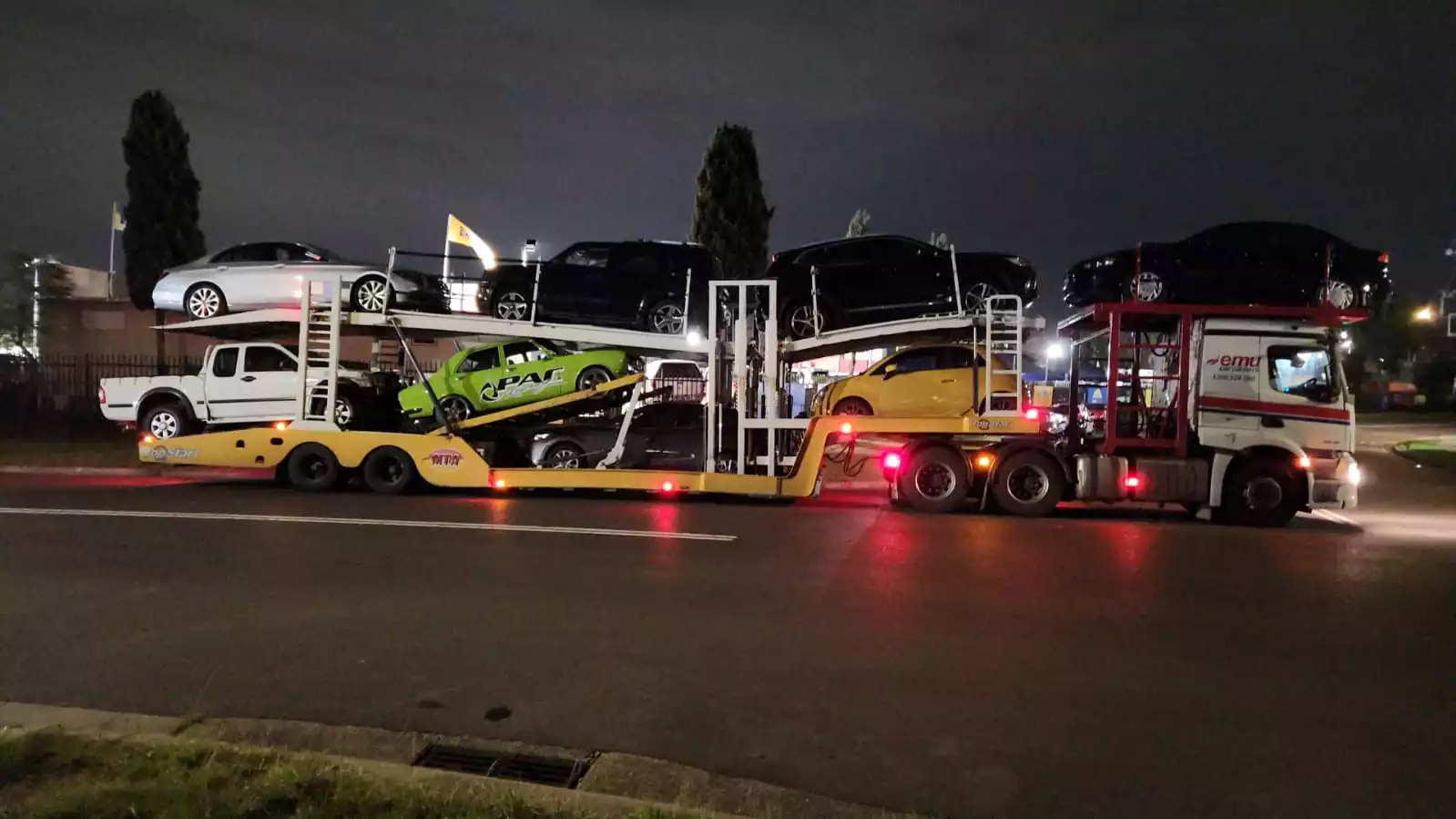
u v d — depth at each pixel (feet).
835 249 45.39
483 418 44.42
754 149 72.59
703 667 18.95
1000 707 16.97
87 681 17.84
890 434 40.68
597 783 13.66
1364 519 41.55
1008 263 44.39
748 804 13.16
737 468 42.42
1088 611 23.41
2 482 49.08
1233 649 20.44
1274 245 41.93
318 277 48.44
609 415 46.68
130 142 76.69
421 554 29.48
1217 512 39.27
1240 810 13.24
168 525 34.22
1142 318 39.93
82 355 86.28
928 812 13.12
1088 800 13.51
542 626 21.67
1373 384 196.54
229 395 52.42
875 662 19.31
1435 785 13.99
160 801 11.82
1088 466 38.73
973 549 31.42
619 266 45.06
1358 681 18.43
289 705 16.71
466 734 15.60
